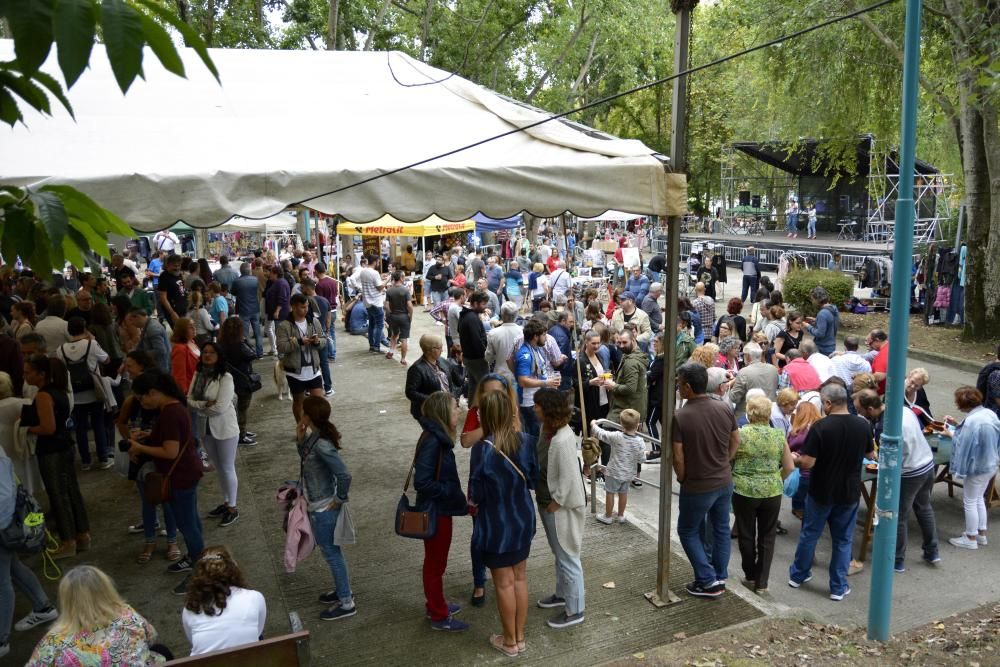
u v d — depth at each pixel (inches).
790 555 291.3
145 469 231.5
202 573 156.1
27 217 90.7
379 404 455.5
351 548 262.1
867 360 406.0
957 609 248.1
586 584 238.2
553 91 1392.7
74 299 420.5
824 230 1422.2
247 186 190.2
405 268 927.0
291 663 146.0
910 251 203.3
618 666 189.3
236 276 658.2
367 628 210.4
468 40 1184.8
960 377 593.3
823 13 712.4
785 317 512.1
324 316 559.5
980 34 548.7
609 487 283.9
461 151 219.3
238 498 307.6
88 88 240.2
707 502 222.5
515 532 191.5
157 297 513.3
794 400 312.8
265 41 995.9
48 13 67.1
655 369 367.6
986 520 307.6
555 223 1657.2
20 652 199.3
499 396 192.9
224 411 274.1
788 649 199.3
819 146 917.8
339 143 222.8
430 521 197.9
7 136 200.5
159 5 76.9
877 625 215.9
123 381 363.6
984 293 678.5
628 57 1446.9
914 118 196.7
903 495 270.8
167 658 156.7
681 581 241.0
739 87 1286.9
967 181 686.5
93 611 137.3
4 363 299.0
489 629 210.1
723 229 1642.5
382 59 320.5
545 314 427.2
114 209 180.4
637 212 215.8
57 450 250.8
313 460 210.1
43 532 199.8
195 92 251.6
